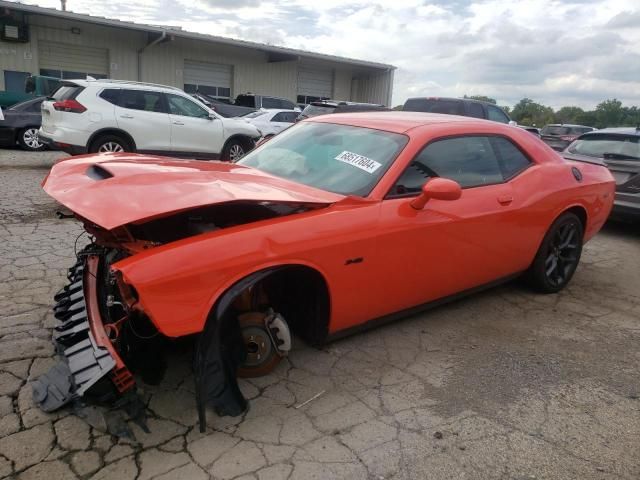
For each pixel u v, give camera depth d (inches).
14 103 616.4
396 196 128.6
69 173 122.3
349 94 1107.3
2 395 108.0
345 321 125.4
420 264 133.3
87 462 91.5
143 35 812.6
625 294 193.3
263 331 118.3
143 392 112.0
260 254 102.8
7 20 702.5
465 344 145.2
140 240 113.4
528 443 104.1
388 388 120.7
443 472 94.6
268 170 146.4
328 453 97.7
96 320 105.4
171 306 92.5
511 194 155.7
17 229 227.3
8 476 87.1
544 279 181.0
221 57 908.0
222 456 95.2
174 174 114.3
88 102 377.7
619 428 110.7
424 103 486.9
